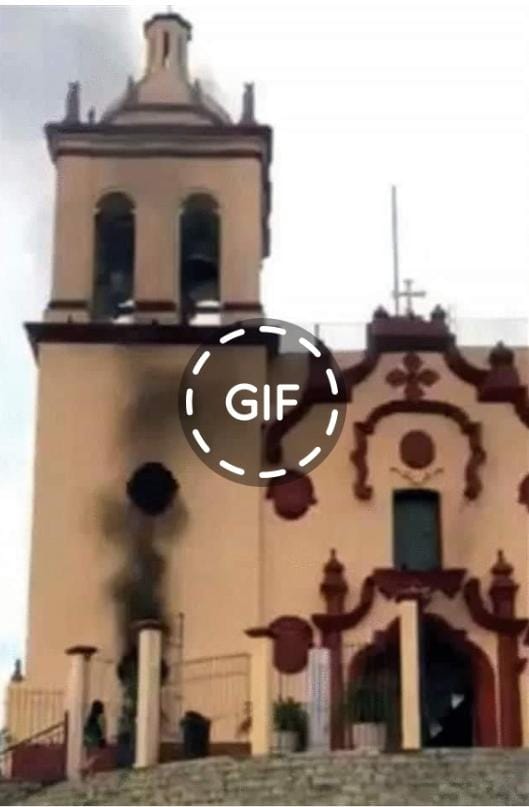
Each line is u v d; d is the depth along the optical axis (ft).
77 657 103.14
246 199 128.36
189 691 112.88
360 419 122.62
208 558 118.32
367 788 87.30
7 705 113.29
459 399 123.13
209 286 130.72
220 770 90.79
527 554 119.24
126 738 102.68
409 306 125.90
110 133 128.98
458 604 117.70
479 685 115.85
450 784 87.45
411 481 121.19
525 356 124.88
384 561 119.03
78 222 127.13
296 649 116.57
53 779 100.42
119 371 122.62
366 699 111.04
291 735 106.11
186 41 134.92
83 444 120.88
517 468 121.49
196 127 129.49
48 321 123.65
